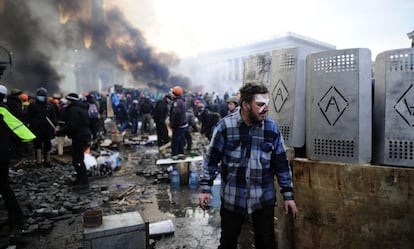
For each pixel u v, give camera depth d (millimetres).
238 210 2029
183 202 4613
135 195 4992
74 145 5406
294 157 2689
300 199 2582
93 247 2488
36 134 7012
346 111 2324
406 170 2076
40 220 3934
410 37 3225
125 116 13836
